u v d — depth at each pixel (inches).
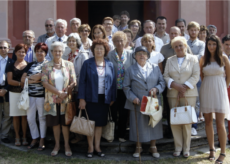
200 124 204.2
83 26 187.2
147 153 172.2
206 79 162.6
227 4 299.7
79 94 161.3
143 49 161.2
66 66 169.3
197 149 179.2
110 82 164.4
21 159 162.2
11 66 180.5
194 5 290.0
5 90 185.0
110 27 212.2
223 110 155.7
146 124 160.6
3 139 191.5
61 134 192.4
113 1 385.7
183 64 162.4
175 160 160.9
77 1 382.9
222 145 157.9
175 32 191.3
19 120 187.5
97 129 167.2
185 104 160.6
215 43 157.4
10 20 289.1
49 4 282.4
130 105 165.2
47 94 165.0
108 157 165.8
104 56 170.6
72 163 156.9
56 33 214.2
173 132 166.7
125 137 187.0
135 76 163.3
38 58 177.0
